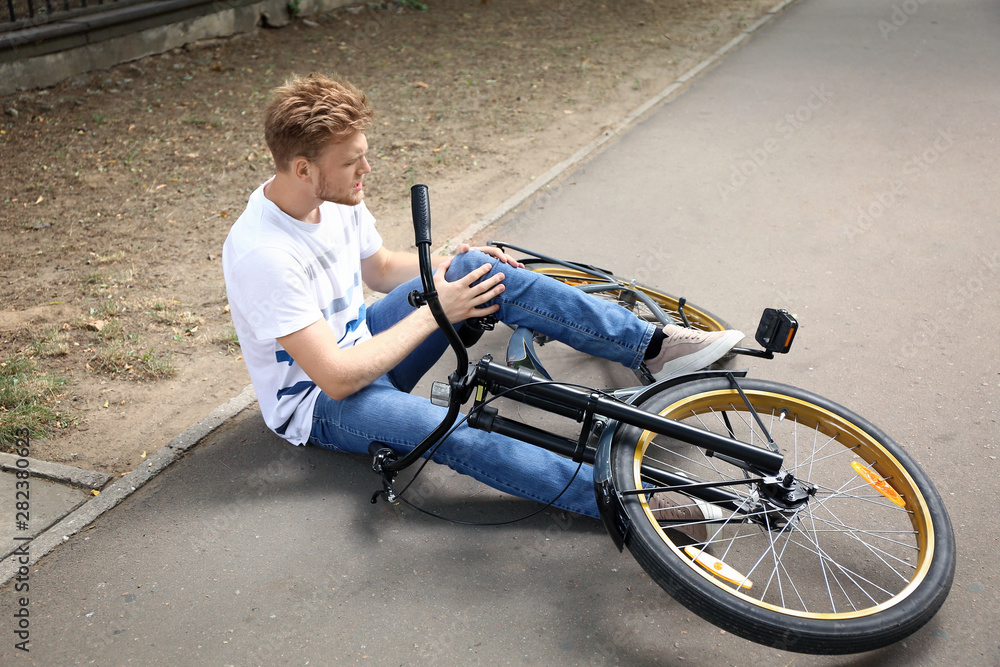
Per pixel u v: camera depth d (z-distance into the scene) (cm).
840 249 428
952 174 516
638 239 454
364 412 250
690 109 682
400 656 209
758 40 911
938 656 207
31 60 730
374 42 934
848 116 639
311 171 223
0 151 621
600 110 694
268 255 226
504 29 988
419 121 682
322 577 233
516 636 214
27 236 484
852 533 248
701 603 197
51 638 214
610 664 207
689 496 233
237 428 297
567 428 299
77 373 335
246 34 938
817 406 243
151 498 264
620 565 237
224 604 224
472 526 252
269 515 257
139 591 229
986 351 333
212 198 537
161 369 335
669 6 1098
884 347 340
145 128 668
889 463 231
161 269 437
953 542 213
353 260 264
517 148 613
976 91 684
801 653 201
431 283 207
